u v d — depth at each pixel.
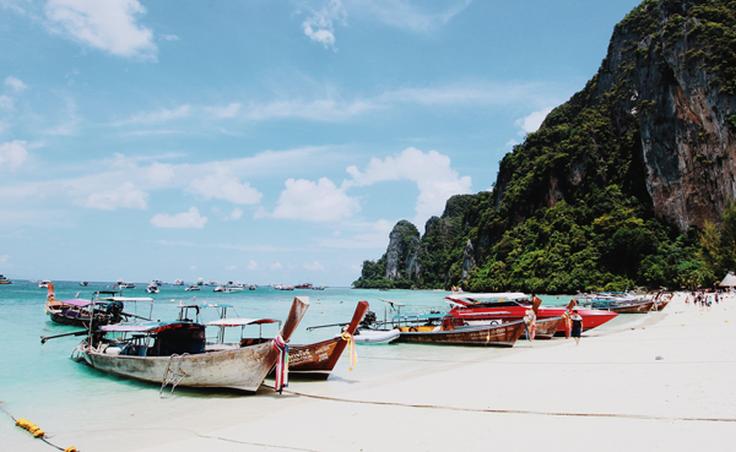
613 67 120.31
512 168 133.75
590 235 93.38
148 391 12.45
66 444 8.33
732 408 7.53
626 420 7.25
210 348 15.60
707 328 23.83
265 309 52.94
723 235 68.62
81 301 26.02
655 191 90.75
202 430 8.69
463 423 7.78
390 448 6.68
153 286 91.12
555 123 134.75
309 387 12.39
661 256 79.62
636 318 35.12
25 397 12.05
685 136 85.44
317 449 6.88
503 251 108.31
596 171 105.69
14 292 80.81
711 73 80.69
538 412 8.13
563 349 18.14
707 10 89.44
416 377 13.39
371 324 26.30
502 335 20.33
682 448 5.81
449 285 147.00
